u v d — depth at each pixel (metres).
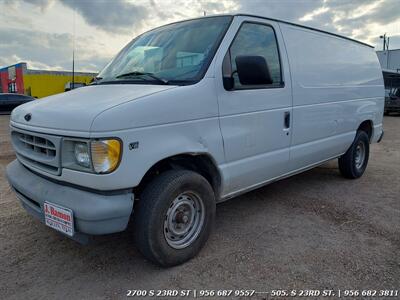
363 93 5.72
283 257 3.27
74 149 2.65
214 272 3.03
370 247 3.47
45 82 31.50
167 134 2.88
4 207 4.48
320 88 4.61
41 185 2.93
